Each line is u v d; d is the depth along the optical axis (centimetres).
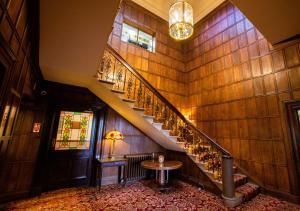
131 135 531
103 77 418
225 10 593
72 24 219
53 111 419
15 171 349
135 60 605
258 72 459
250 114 462
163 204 339
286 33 354
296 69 386
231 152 494
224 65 561
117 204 335
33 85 329
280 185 381
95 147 463
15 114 218
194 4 686
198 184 455
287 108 393
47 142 402
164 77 664
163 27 712
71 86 444
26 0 175
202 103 622
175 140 437
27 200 344
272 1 277
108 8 196
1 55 139
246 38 505
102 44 260
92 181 445
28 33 211
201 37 679
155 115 497
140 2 633
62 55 288
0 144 197
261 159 423
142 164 438
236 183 396
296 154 369
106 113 495
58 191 396
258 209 322
